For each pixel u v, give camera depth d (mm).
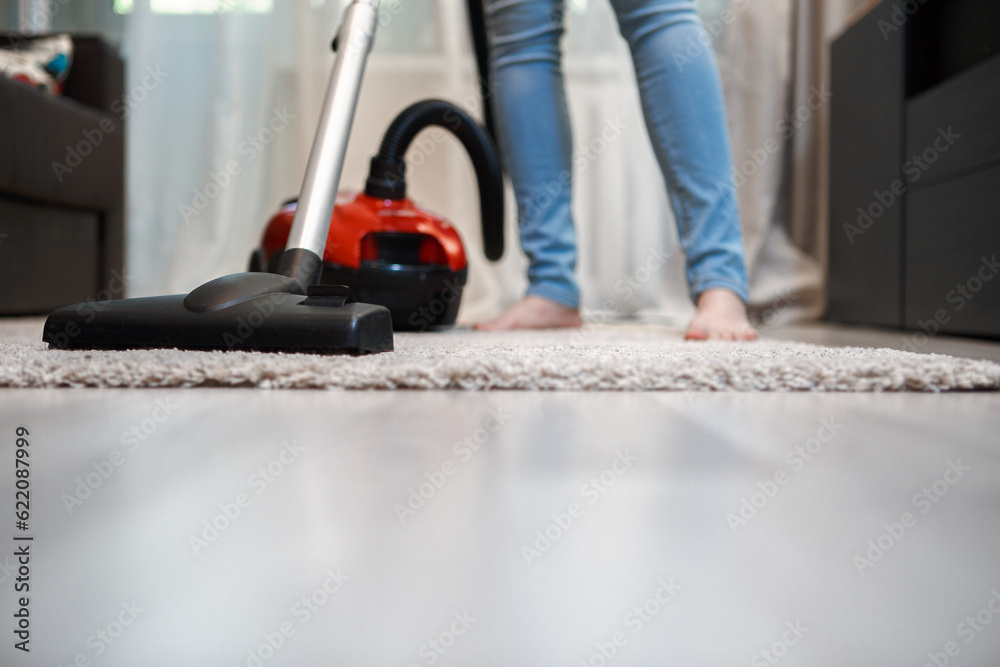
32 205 1782
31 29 2350
